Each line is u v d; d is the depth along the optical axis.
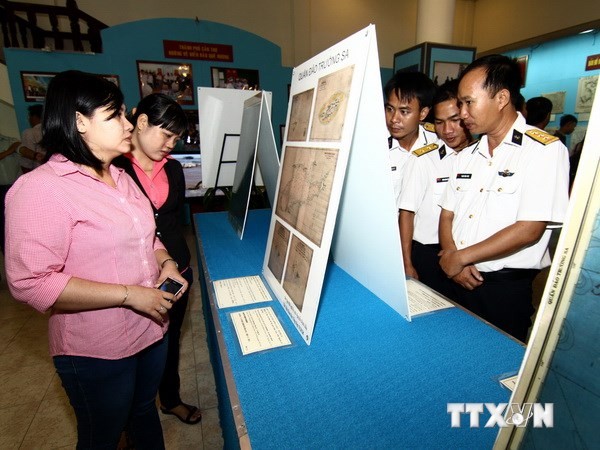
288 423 0.61
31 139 3.33
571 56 4.22
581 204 0.35
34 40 3.94
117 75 4.05
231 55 4.44
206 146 2.27
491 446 0.56
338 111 0.82
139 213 0.90
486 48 5.74
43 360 2.01
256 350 0.80
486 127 1.09
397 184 1.52
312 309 0.81
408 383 0.70
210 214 2.26
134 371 0.94
